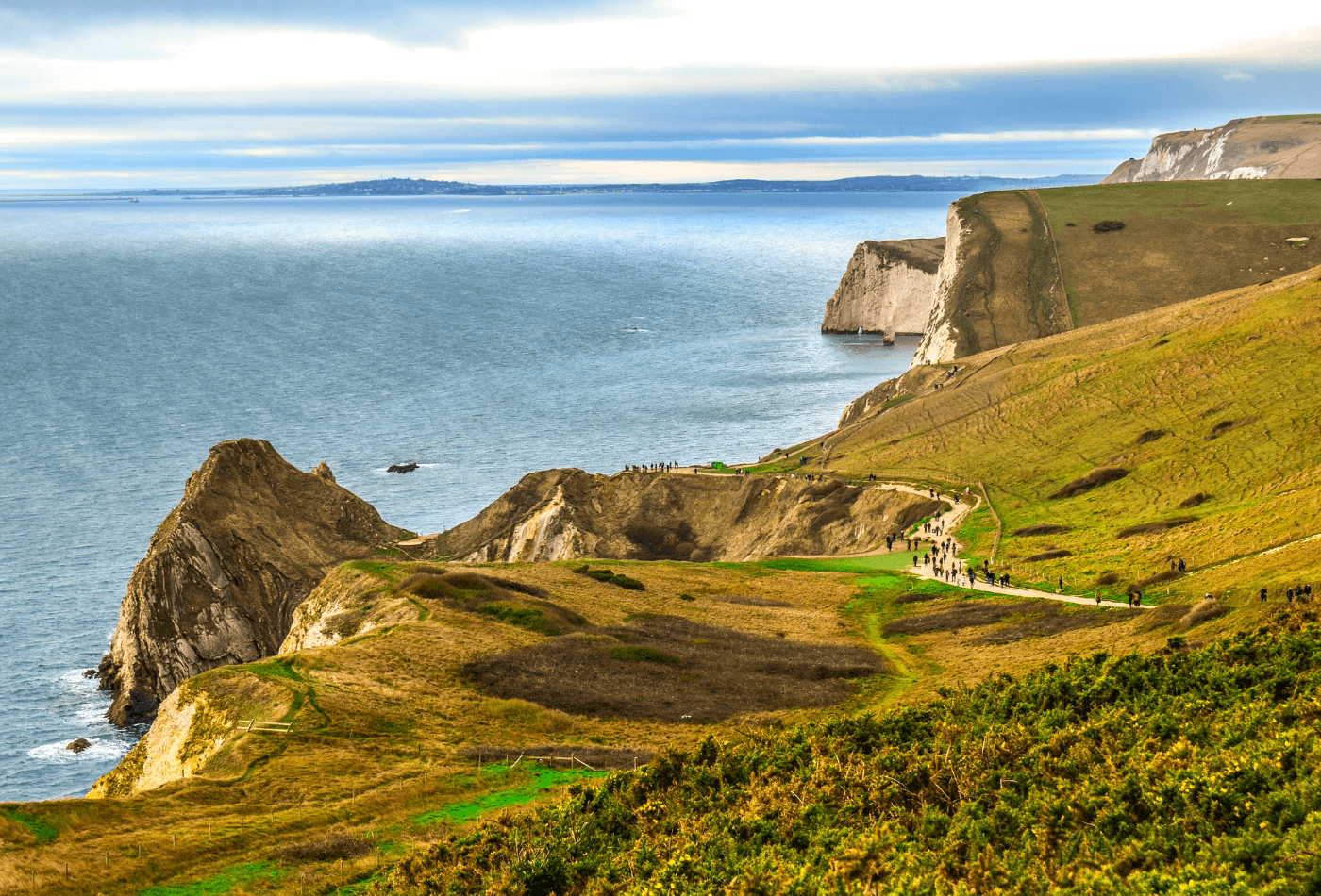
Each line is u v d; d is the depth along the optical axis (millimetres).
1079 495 101750
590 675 56625
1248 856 20562
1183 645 47344
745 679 57375
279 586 98875
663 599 80125
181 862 32312
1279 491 81312
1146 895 19828
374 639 60375
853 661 61031
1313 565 54781
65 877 30375
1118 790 25234
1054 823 25359
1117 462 106312
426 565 84062
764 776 34562
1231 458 95688
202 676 51844
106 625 95938
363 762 42719
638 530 122312
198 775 41219
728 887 25406
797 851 28078
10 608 98688
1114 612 63719
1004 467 116375
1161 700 34031
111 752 75938
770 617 75500
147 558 95562
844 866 24656
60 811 34125
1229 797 23312
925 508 108688
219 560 96750
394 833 35844
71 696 84375
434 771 42219
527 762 43656
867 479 121125
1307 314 122312
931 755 32188
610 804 35344
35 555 112250
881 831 27109
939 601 76438
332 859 33281
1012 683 40469
